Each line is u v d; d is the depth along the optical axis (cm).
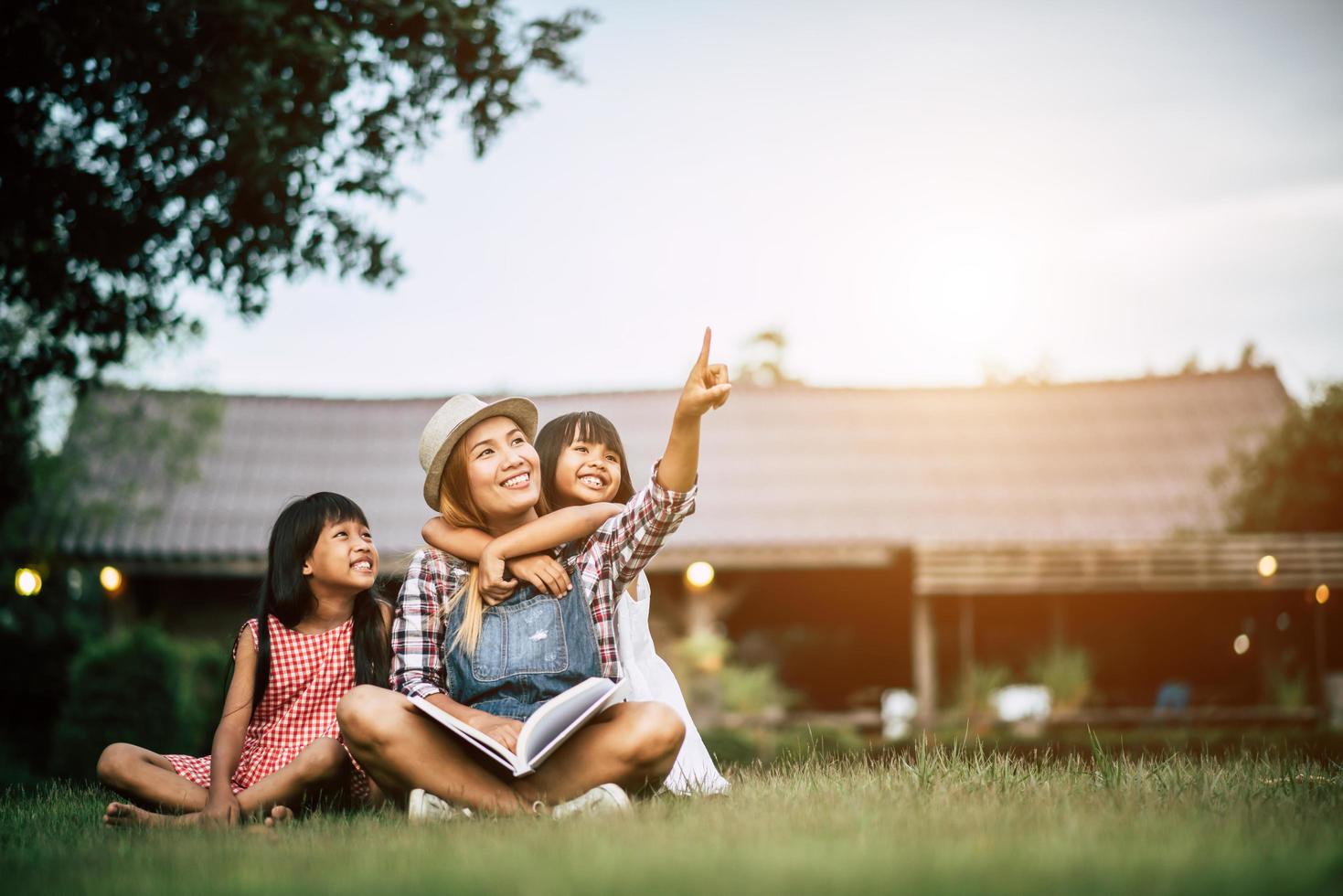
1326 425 2267
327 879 240
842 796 378
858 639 2408
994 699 2059
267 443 2600
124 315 1023
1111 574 2131
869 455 2562
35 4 798
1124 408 2705
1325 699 2078
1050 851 248
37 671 2134
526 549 404
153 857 286
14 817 412
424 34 928
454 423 420
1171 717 2031
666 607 2209
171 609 2302
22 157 899
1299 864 228
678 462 418
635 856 246
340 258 998
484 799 375
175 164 910
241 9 812
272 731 455
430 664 411
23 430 1483
